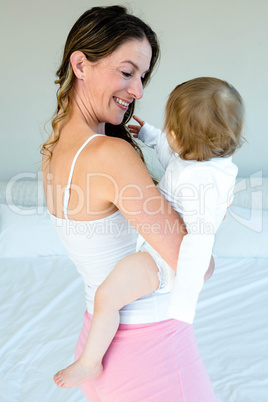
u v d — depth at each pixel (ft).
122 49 3.41
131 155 3.20
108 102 3.60
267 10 10.02
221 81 3.77
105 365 3.49
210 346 6.59
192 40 10.33
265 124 10.57
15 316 7.52
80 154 3.31
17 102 10.94
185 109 3.66
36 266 9.44
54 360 6.32
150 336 3.42
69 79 3.58
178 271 3.33
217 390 5.65
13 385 5.86
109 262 3.52
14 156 11.25
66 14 10.39
